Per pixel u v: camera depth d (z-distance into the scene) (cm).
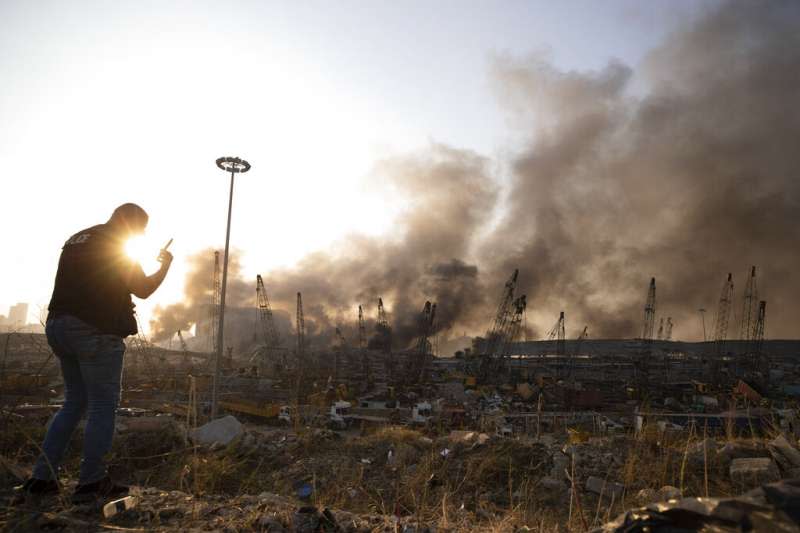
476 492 552
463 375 14312
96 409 347
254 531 301
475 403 8675
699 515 184
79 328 341
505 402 8588
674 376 14300
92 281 346
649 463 582
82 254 347
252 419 4181
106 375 349
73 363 360
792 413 702
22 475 381
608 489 528
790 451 555
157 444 687
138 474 553
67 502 327
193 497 361
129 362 6512
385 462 688
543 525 396
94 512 318
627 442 670
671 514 191
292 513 332
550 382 11925
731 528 174
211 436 789
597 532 207
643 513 198
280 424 3341
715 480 539
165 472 536
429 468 604
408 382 13100
